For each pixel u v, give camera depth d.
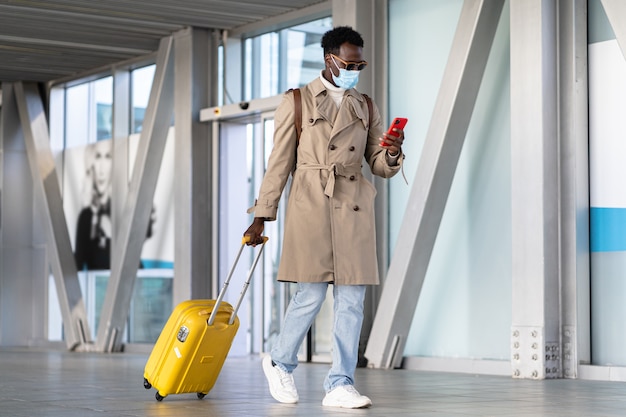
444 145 9.27
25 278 16.41
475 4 9.12
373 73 10.57
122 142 14.66
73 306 15.09
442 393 6.57
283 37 12.04
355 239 5.46
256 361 11.23
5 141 16.23
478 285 9.45
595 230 8.48
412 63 10.30
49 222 15.38
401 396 6.28
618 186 8.32
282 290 11.90
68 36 13.03
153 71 14.22
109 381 7.76
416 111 10.23
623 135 8.30
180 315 5.77
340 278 5.42
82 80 15.59
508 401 5.91
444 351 9.77
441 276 9.83
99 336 14.01
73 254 15.53
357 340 5.47
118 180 14.66
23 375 8.59
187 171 12.77
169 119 13.30
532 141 8.37
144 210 13.48
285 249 5.55
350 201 5.48
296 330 5.58
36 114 15.95
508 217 9.17
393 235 10.45
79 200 15.66
